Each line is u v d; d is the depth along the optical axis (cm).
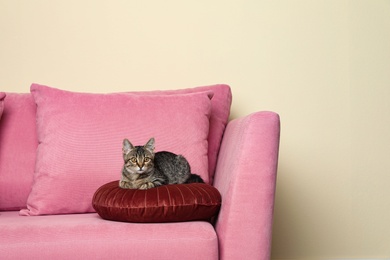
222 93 235
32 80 265
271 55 268
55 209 195
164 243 149
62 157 198
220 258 155
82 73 266
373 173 267
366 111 268
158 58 267
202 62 267
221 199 170
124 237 150
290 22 269
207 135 217
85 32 267
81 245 149
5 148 216
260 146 156
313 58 268
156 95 219
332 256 265
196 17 268
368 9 270
